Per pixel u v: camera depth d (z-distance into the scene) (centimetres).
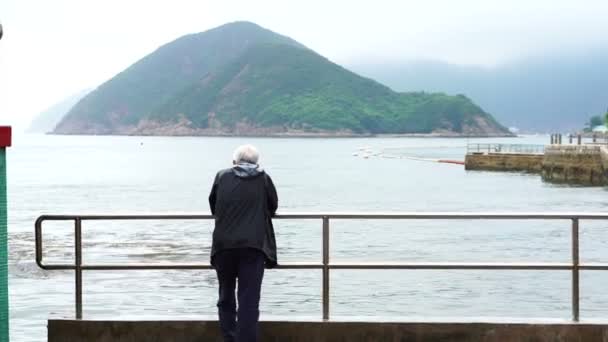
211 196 726
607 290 2439
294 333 767
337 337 766
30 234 4116
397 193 7962
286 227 4412
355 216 750
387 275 2684
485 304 2238
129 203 7100
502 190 7962
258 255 705
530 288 2478
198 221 4675
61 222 4841
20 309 2069
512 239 3834
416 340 763
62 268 777
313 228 4350
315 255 3328
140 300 2230
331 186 9156
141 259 3073
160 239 3772
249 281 703
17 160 18750
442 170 12244
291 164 15900
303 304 2212
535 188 8056
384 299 2292
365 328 764
